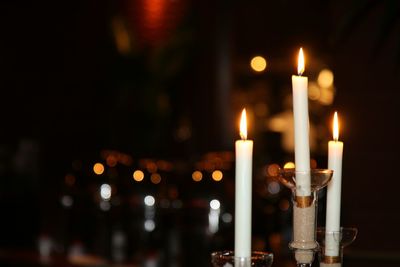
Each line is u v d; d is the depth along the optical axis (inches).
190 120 333.4
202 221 161.2
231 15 341.1
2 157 333.4
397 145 164.1
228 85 338.3
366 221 164.2
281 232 173.6
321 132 250.2
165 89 282.7
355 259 161.3
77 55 349.1
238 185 50.4
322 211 126.2
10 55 350.9
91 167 193.0
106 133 336.2
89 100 346.3
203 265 158.7
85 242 187.9
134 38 293.7
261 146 330.0
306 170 50.4
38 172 338.0
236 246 50.2
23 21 351.6
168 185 179.3
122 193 180.9
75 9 349.4
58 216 199.6
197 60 335.3
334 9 163.2
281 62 346.3
